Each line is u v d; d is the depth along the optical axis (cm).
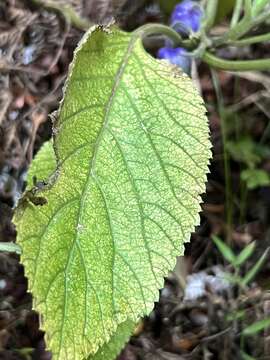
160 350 12
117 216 9
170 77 10
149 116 10
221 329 12
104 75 10
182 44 12
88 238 9
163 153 9
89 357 10
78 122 9
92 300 9
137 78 10
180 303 13
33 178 10
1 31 13
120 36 10
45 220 8
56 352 8
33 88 13
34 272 8
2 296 12
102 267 9
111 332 9
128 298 9
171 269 9
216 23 14
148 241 9
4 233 13
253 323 12
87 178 9
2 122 13
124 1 14
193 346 12
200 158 9
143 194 9
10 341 12
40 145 13
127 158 9
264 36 12
